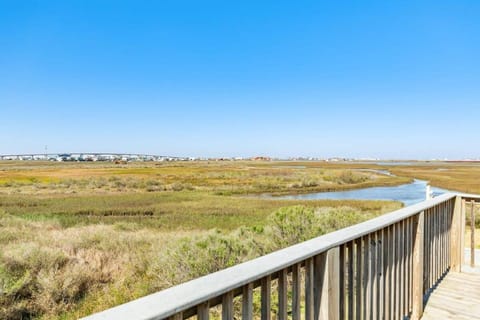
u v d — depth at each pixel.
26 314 4.70
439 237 3.43
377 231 2.05
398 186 36.72
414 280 2.71
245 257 5.26
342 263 1.67
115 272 6.05
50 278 5.23
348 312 1.77
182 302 0.87
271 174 49.84
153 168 68.25
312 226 6.33
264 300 1.20
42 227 11.12
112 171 54.50
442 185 35.03
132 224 12.42
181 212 16.73
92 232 9.59
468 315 2.73
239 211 17.06
